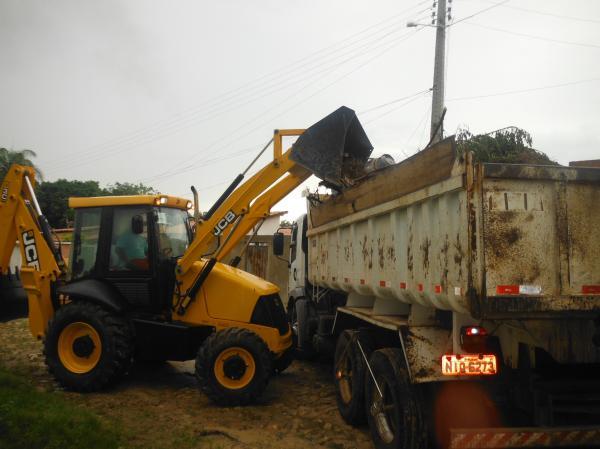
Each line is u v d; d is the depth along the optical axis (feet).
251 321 22.74
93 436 15.19
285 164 22.67
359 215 18.81
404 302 16.22
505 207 11.71
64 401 19.85
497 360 13.04
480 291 11.48
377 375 16.01
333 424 19.02
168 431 17.49
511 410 13.44
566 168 11.87
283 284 51.88
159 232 23.84
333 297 24.97
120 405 20.48
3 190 24.23
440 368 13.78
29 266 23.94
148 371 26.99
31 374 25.16
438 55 50.67
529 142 21.56
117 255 23.36
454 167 12.34
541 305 11.62
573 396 12.50
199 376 20.85
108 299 22.31
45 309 23.80
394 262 16.11
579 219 11.98
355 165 21.90
